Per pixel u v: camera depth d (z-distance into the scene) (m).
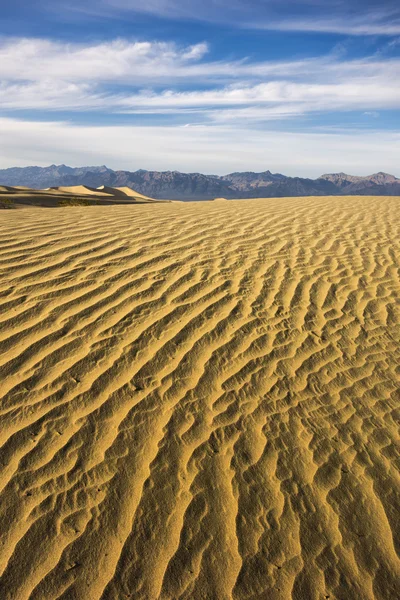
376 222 9.68
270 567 2.10
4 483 2.35
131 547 2.12
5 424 2.71
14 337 3.49
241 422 2.98
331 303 4.94
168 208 10.34
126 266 5.11
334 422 3.10
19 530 2.13
